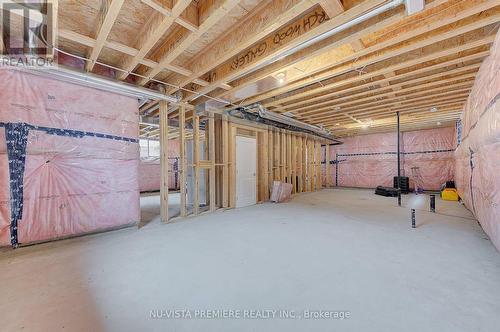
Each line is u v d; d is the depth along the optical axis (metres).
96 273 2.15
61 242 3.05
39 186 2.95
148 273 2.14
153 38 2.43
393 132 9.22
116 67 3.40
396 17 2.07
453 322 1.43
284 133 7.38
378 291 1.80
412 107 5.57
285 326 1.43
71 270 2.22
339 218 4.26
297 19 2.45
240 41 2.56
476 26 2.29
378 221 4.00
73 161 3.22
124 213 3.71
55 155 3.07
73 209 3.21
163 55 2.91
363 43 2.74
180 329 1.41
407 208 5.20
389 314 1.52
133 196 3.83
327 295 1.75
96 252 2.69
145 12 2.33
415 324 1.42
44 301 1.70
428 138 8.45
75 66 3.15
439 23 2.23
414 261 2.33
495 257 2.39
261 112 5.33
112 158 3.59
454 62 3.12
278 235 3.26
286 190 6.38
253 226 3.77
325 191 8.80
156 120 6.08
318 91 4.22
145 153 10.26
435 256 2.44
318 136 9.12
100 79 3.18
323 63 3.17
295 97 4.53
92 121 3.39
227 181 5.43
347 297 1.73
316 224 3.85
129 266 2.30
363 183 10.00
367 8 1.95
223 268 2.23
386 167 9.36
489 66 2.71
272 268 2.22
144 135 9.64
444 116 6.40
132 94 3.69
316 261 2.37
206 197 5.84
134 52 2.74
